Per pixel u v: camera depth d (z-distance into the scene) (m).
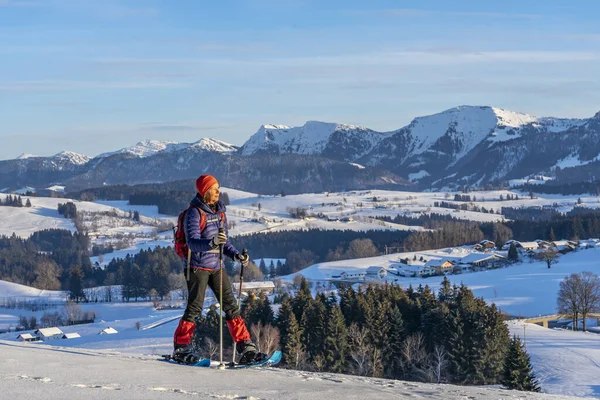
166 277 152.88
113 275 176.12
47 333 94.81
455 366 52.62
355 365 52.78
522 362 43.59
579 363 60.97
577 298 97.19
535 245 194.12
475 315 53.00
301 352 51.94
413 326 58.31
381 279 159.50
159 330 90.19
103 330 95.56
